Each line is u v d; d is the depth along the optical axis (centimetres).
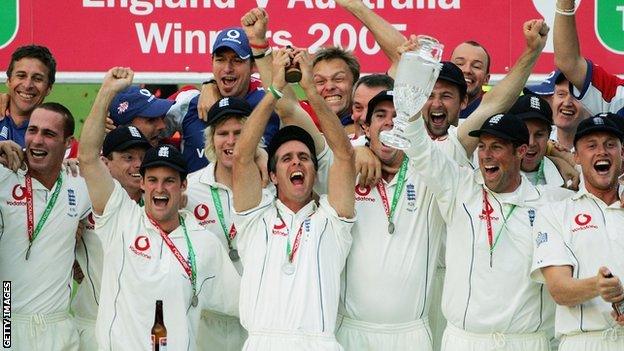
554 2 4850
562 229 3772
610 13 4853
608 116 3791
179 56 4856
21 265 3978
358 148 3931
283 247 3809
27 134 3972
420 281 3878
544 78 4856
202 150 4453
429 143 3784
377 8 4856
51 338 3984
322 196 3894
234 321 4091
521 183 3869
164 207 3859
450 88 4056
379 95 3894
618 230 3747
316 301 3769
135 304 3834
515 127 3800
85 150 3834
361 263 3872
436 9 4859
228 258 3944
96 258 4059
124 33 4856
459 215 3828
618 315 3622
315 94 3744
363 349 3869
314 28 4856
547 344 3841
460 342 3831
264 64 3956
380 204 3897
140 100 4403
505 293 3800
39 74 4319
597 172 3756
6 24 4853
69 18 4853
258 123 3769
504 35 4866
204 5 4847
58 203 4009
